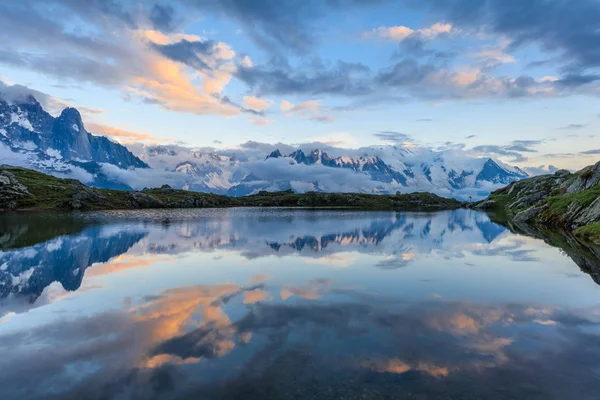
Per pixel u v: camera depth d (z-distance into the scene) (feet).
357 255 114.32
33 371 38.22
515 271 89.10
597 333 48.08
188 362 39.88
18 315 56.59
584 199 196.54
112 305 61.72
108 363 39.78
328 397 32.91
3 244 137.18
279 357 40.91
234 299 64.85
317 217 322.55
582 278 81.25
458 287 73.26
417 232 191.21
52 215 321.73
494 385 34.78
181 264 98.43
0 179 434.71
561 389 34.12
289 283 76.74
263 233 178.70
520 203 427.33
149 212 405.80
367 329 49.47
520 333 48.06
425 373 37.11
